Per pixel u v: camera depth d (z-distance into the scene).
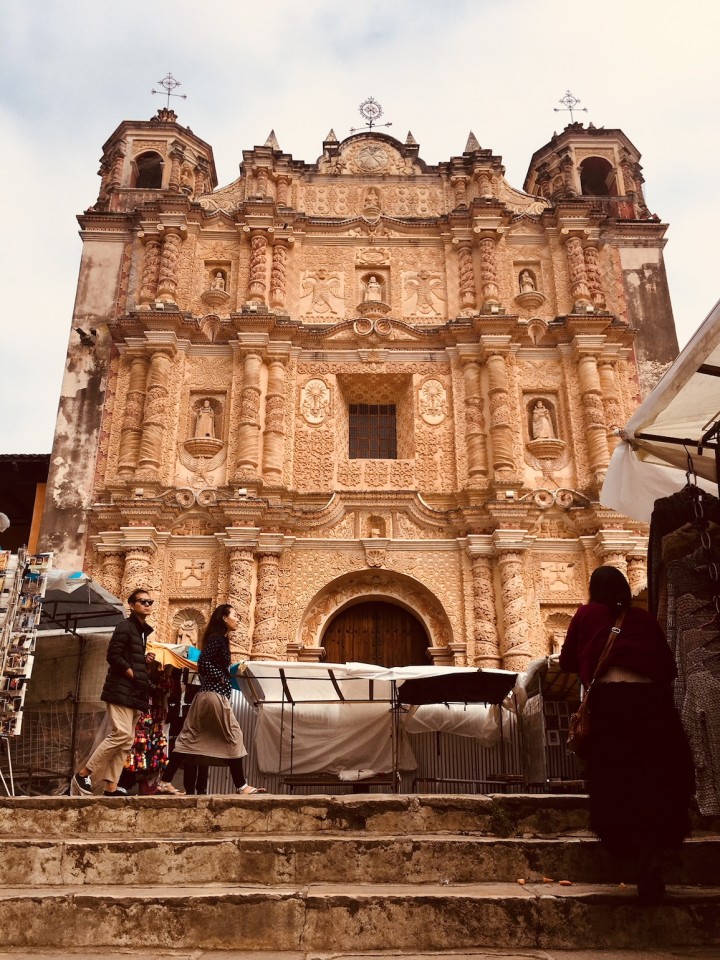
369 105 24.39
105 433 19.28
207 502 18.27
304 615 17.78
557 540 18.23
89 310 20.66
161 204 21.20
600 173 25.03
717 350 6.23
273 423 19.06
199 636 17.33
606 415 19.61
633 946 4.42
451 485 19.03
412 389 20.02
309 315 20.81
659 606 6.20
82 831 5.92
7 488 21.55
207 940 4.45
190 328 19.94
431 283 21.31
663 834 4.66
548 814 5.98
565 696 12.32
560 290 21.03
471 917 4.48
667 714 4.96
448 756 13.41
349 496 18.62
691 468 6.98
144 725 9.10
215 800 6.02
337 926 4.47
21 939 4.46
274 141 23.06
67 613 12.57
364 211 22.11
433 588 17.97
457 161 22.75
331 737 13.33
